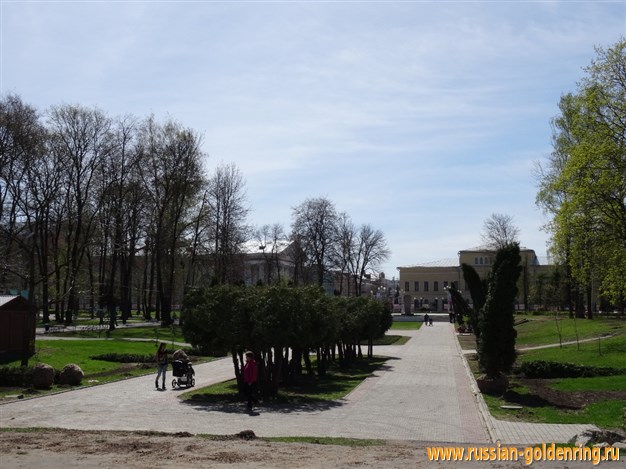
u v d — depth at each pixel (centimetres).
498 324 2439
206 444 1358
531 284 10450
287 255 9412
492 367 2430
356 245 9569
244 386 2305
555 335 4919
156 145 6181
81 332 5591
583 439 1378
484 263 13800
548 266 10675
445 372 3244
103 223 5869
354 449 1330
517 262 2483
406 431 1628
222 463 1144
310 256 8188
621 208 3625
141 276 9331
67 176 5562
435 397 2308
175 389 2514
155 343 4778
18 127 4916
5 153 4934
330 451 1294
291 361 2786
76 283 4288
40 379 2456
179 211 6331
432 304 14075
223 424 1720
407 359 4066
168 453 1244
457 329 7419
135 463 1145
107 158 5859
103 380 2773
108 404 2098
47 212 5081
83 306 9362
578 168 3622
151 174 6162
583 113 3809
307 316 2338
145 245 6494
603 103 3653
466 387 2609
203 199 6594
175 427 1664
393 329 7819
